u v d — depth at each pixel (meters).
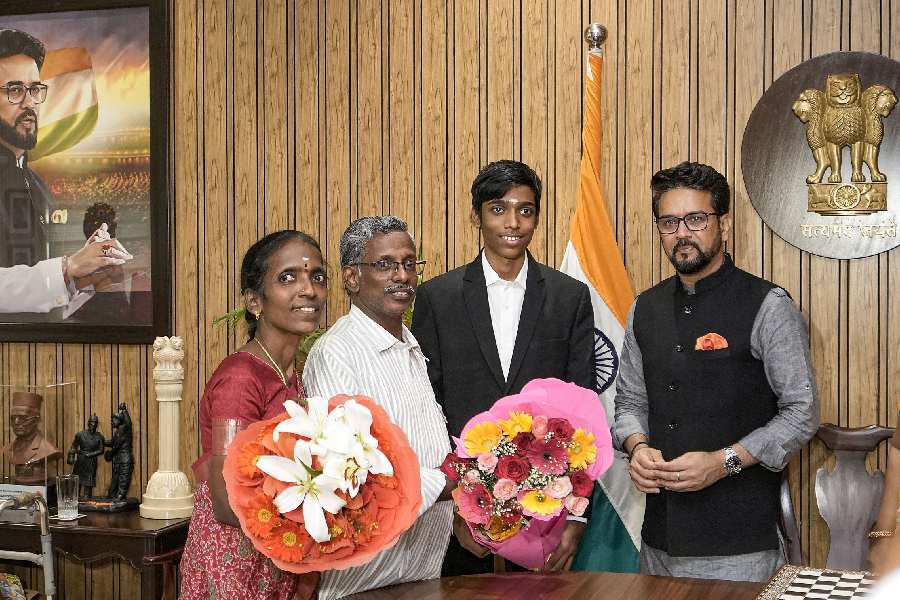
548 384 2.07
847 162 3.23
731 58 3.32
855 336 3.23
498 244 2.66
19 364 3.94
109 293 3.85
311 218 3.71
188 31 3.81
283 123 3.73
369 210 3.66
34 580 3.82
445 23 3.57
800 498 3.24
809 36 3.25
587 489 2.00
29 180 3.89
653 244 3.39
